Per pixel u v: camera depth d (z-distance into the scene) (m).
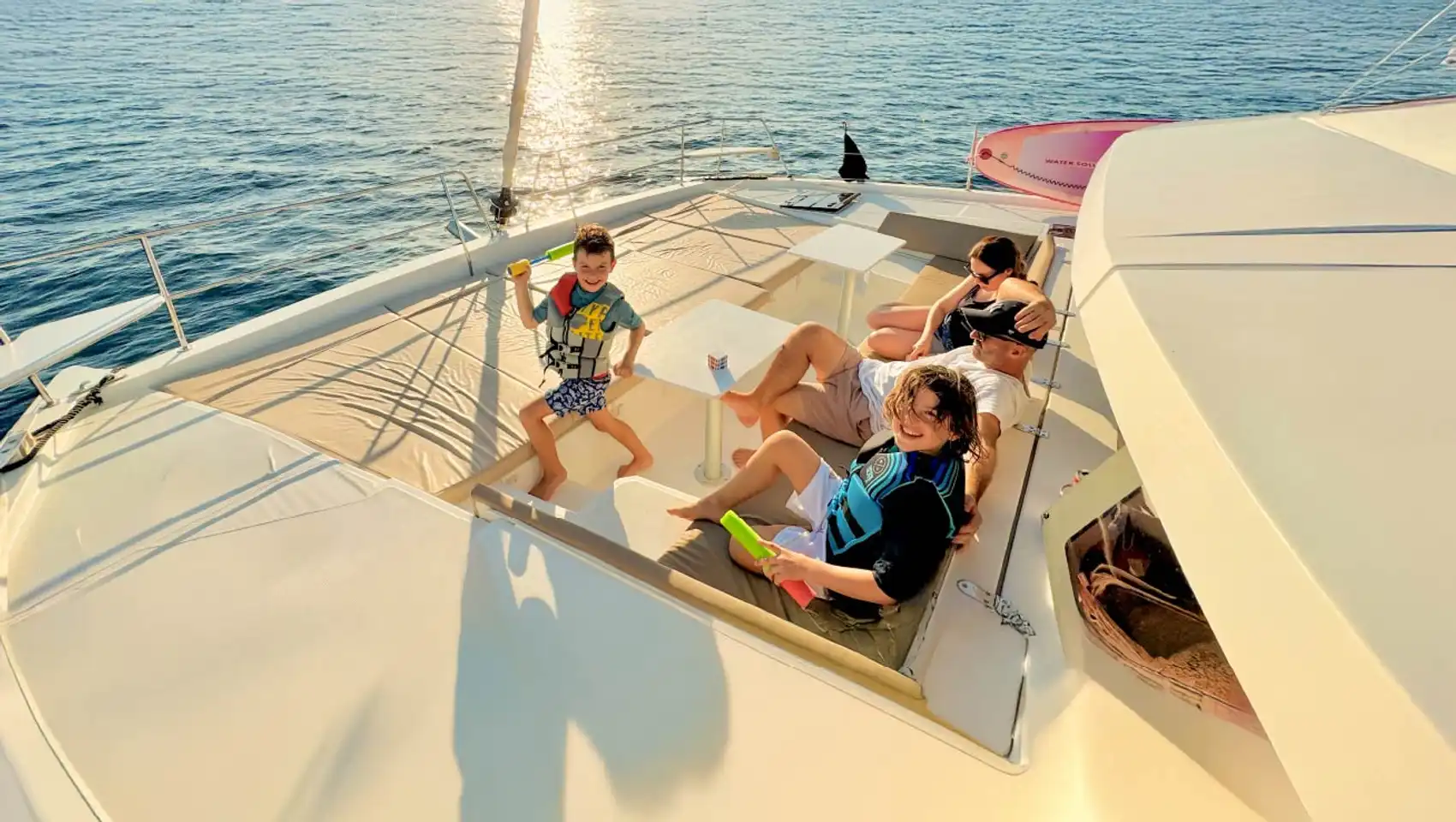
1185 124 2.58
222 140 15.82
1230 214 1.58
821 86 21.69
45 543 2.24
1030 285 2.55
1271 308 1.14
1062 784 1.36
